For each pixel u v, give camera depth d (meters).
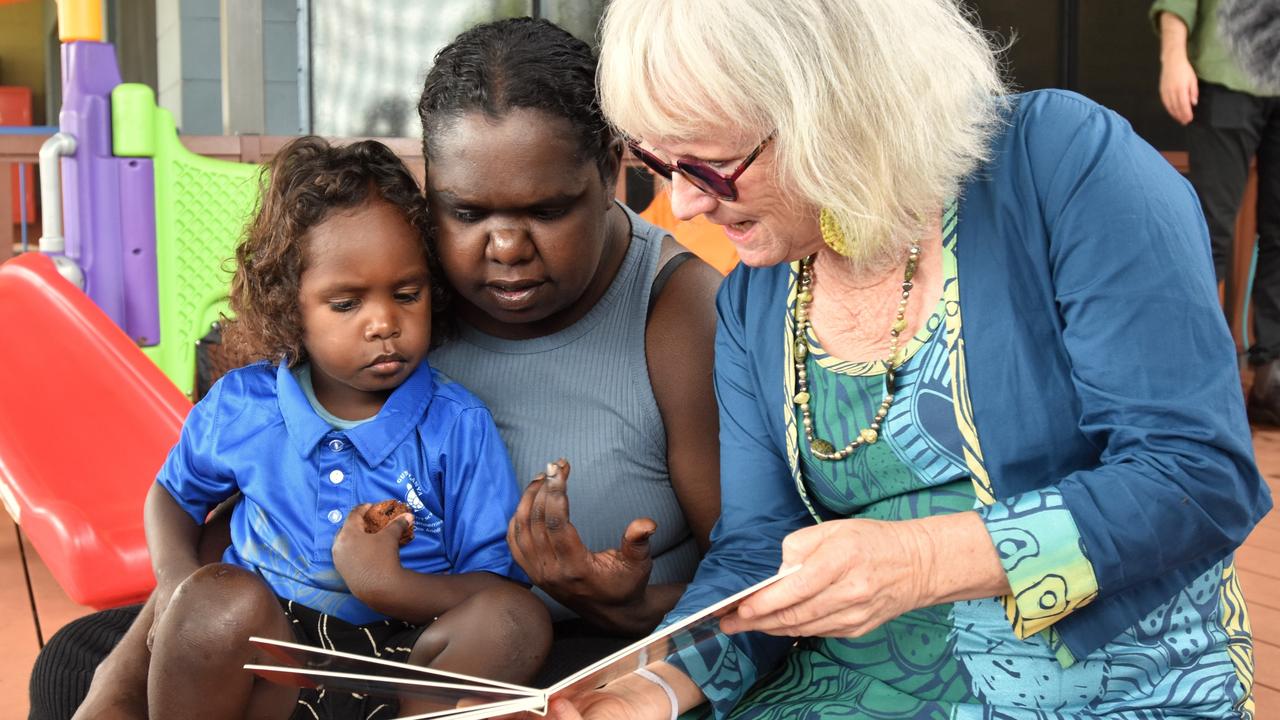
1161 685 1.38
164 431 3.13
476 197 1.64
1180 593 1.39
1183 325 1.30
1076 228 1.34
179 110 7.70
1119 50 8.44
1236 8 4.85
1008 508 1.29
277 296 1.79
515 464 1.88
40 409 3.04
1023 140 1.41
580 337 1.88
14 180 10.97
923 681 1.46
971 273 1.39
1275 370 5.26
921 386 1.42
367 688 1.26
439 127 1.66
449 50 1.73
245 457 1.82
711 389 1.88
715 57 1.28
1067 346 1.35
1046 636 1.38
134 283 3.48
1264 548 3.54
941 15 1.40
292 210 1.75
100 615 1.96
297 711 1.62
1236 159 5.00
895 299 1.45
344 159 1.80
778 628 1.30
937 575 1.28
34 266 3.33
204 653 1.41
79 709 1.56
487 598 1.60
